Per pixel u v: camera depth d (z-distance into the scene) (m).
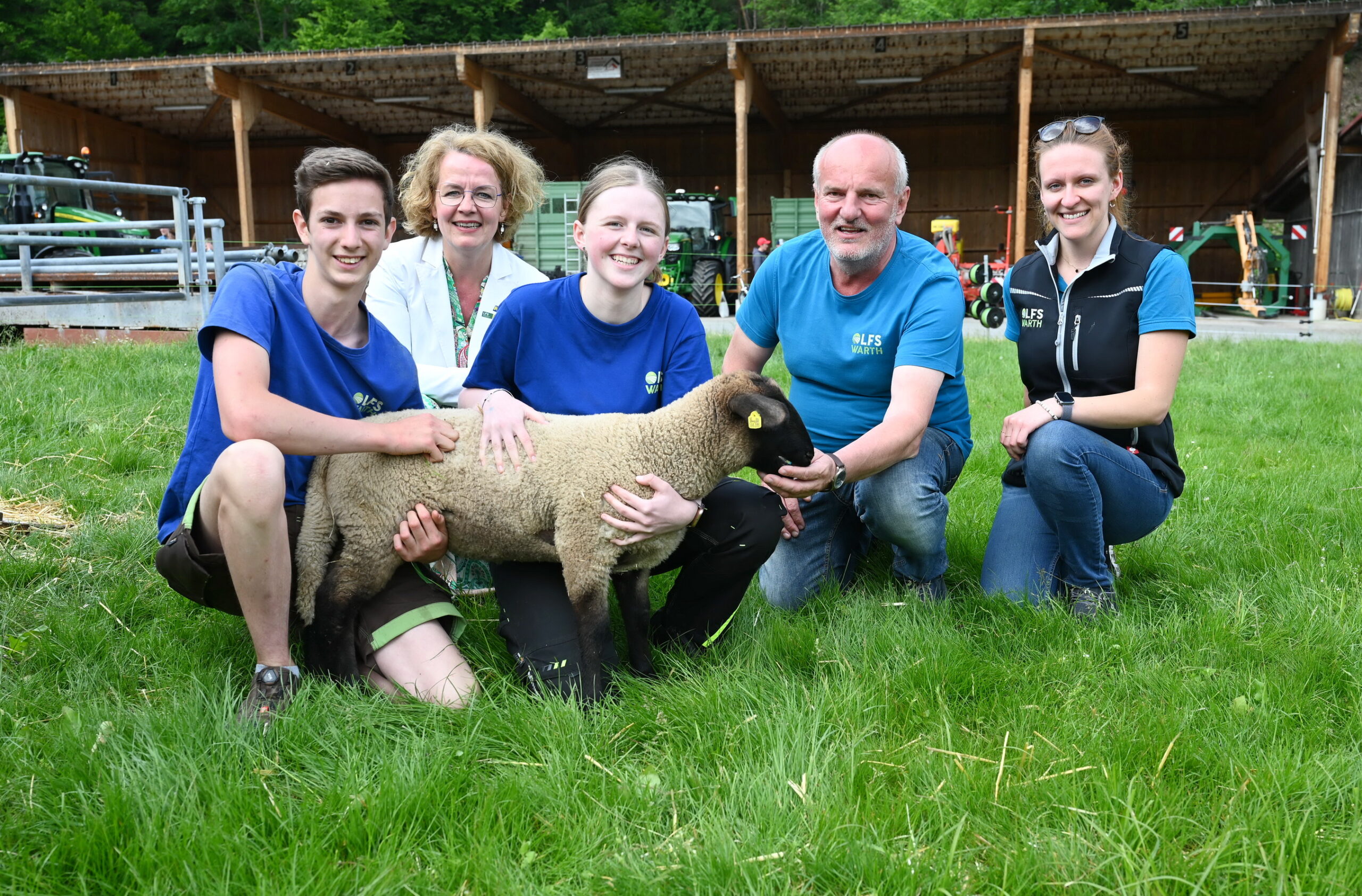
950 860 1.94
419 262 3.76
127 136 28.81
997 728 2.61
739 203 20.98
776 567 3.69
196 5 41.31
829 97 26.81
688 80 24.55
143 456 5.11
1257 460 5.62
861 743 2.49
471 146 3.61
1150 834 2.10
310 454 2.69
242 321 2.65
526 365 3.35
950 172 28.61
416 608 2.88
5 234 13.79
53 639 3.03
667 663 3.11
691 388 3.38
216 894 1.88
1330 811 2.22
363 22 38.38
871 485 3.54
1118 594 3.69
